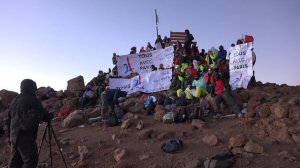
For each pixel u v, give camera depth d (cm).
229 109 1462
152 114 1557
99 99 1778
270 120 1234
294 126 1174
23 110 842
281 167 968
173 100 1580
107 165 1102
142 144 1208
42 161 1152
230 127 1300
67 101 1820
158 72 1936
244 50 1736
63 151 1213
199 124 1305
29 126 834
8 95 1872
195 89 1622
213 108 1470
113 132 1364
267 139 1127
